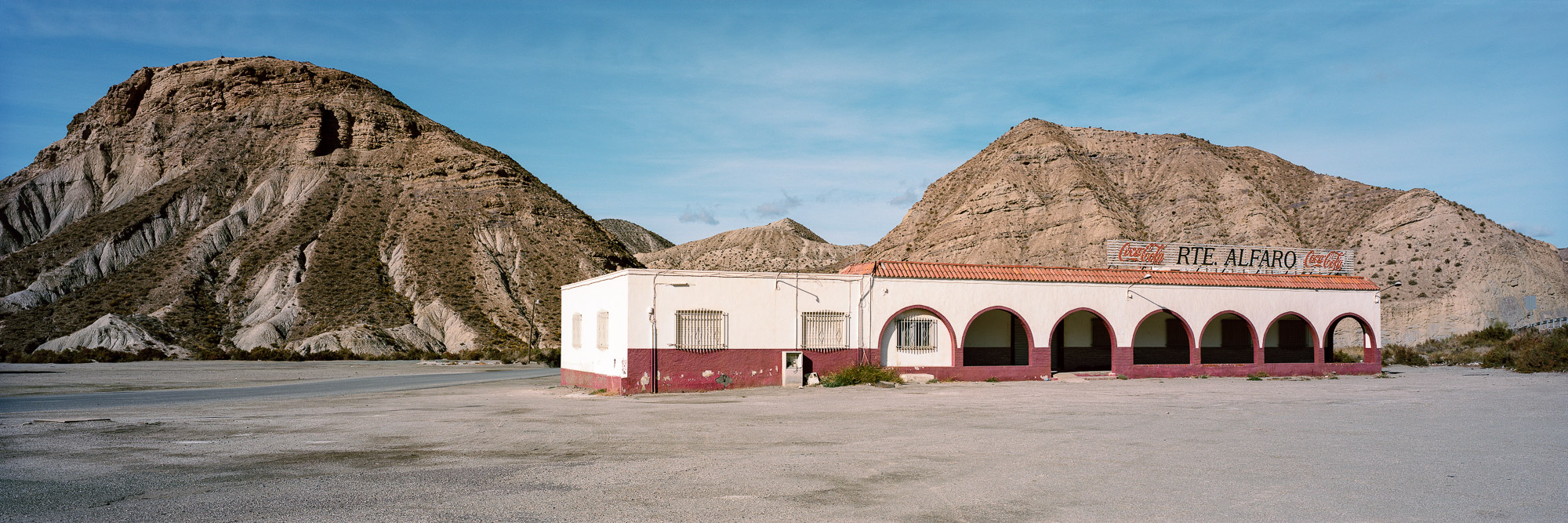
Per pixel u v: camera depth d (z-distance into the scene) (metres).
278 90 136.50
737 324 31.92
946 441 15.98
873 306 34.56
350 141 125.94
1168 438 16.42
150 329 86.12
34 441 16.33
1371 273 91.19
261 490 11.15
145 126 133.25
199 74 141.12
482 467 13.07
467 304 95.62
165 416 22.05
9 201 117.81
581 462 13.52
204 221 112.75
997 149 129.50
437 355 83.31
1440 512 10.01
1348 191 107.62
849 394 28.16
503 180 119.94
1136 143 127.00
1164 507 10.17
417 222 110.12
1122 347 38.31
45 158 138.62
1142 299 38.84
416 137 130.62
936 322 35.59
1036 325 37.06
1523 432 17.44
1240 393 28.73
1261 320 40.78
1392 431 17.52
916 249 114.12
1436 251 90.00
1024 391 29.41
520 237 110.00
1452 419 19.92
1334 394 28.03
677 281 31.19
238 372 52.91
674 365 30.80
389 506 10.19
